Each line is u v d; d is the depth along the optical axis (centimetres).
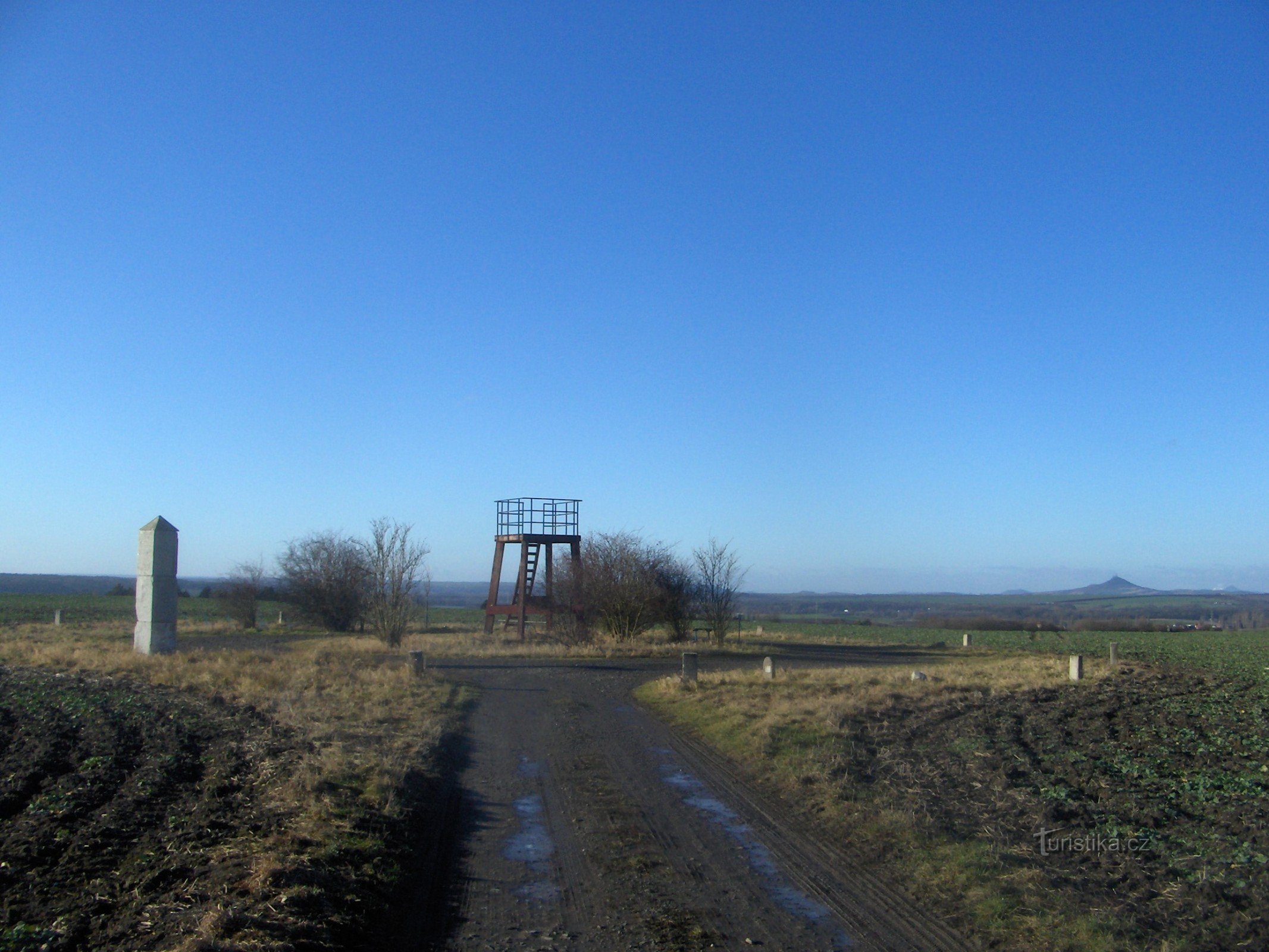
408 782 1178
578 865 908
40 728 1478
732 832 1027
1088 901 773
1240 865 863
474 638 3894
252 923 658
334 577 4875
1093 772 1288
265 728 1493
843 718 1703
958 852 911
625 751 1502
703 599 4197
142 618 2719
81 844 872
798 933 729
